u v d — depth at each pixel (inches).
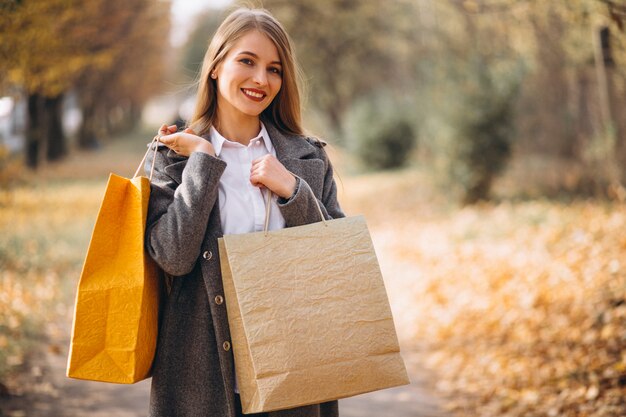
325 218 91.0
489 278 305.0
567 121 515.8
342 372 79.3
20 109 776.9
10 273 304.8
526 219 402.6
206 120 93.9
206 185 81.5
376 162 887.1
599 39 267.0
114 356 79.1
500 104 500.1
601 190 425.1
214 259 83.7
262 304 78.4
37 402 176.4
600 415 152.1
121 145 1483.8
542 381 181.8
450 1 501.7
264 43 89.7
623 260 263.1
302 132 99.7
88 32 458.6
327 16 943.7
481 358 216.5
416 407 183.6
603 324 206.4
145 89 1520.7
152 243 80.7
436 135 529.7
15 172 431.5
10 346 210.5
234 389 84.7
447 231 437.1
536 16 371.9
